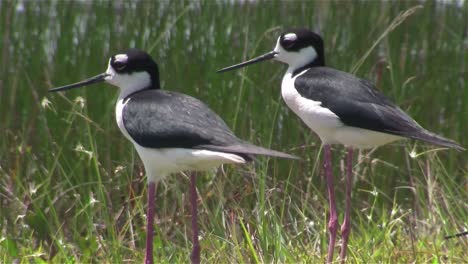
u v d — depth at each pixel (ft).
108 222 35.22
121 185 38.60
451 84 44.60
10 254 35.06
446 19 46.34
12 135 41.78
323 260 33.40
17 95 42.88
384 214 35.96
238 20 44.93
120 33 44.93
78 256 35.47
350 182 33.22
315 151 40.63
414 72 44.34
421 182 40.50
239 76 41.88
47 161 40.09
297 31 34.30
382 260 33.04
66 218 37.99
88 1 48.62
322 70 33.32
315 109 32.40
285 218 37.93
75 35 46.09
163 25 44.73
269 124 40.83
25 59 44.24
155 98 31.01
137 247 36.99
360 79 32.91
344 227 33.17
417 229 36.35
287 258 32.86
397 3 46.09
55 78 43.06
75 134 40.63
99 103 41.52
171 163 30.09
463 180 40.93
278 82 42.52
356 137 32.14
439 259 32.73
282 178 40.06
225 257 33.24
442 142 30.40
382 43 45.06
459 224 35.81
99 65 43.45
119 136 40.57
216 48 43.34
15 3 45.65
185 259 34.06
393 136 31.65
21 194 39.09
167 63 43.24
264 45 43.50
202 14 44.86
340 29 44.93
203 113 30.14
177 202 38.24
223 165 38.52
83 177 39.19
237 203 36.94
